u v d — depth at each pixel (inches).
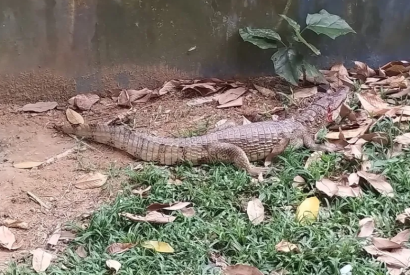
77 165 184.5
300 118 192.4
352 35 214.1
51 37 202.8
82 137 193.2
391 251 157.0
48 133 196.5
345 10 211.6
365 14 212.7
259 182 175.0
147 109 204.7
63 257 159.9
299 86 210.2
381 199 168.2
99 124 190.4
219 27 208.2
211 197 170.4
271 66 213.8
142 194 173.0
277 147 183.8
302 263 154.7
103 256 158.1
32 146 191.5
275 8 208.2
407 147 182.4
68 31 202.8
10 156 187.9
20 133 196.9
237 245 159.3
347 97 201.3
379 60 218.1
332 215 166.1
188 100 207.3
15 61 203.8
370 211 166.2
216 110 203.3
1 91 206.1
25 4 199.2
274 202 169.6
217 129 192.4
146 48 207.6
